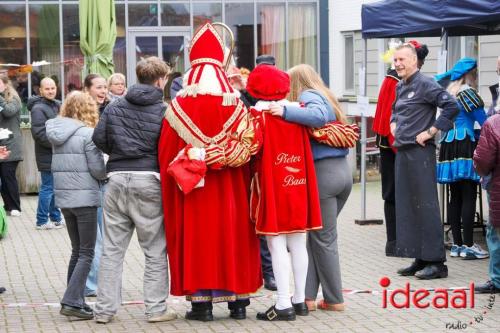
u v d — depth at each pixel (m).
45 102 12.95
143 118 7.57
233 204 7.52
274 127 7.46
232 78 8.66
